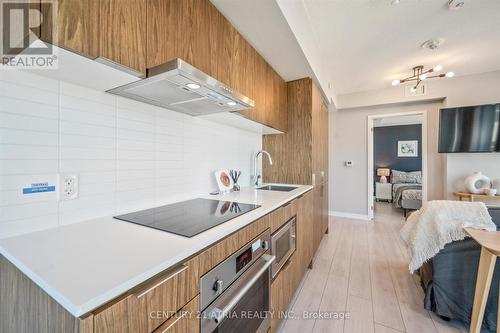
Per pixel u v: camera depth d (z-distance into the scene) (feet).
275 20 4.72
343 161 14.64
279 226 4.69
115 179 3.62
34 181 2.72
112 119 3.57
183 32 3.46
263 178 8.91
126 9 2.62
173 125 4.70
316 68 8.02
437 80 11.68
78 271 1.80
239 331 3.14
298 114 8.29
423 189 12.57
